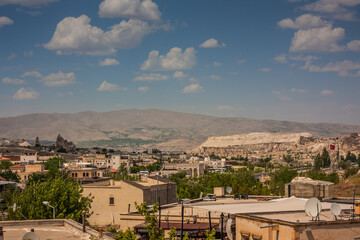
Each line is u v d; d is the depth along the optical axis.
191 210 55.38
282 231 29.77
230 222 35.59
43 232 43.47
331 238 29.94
